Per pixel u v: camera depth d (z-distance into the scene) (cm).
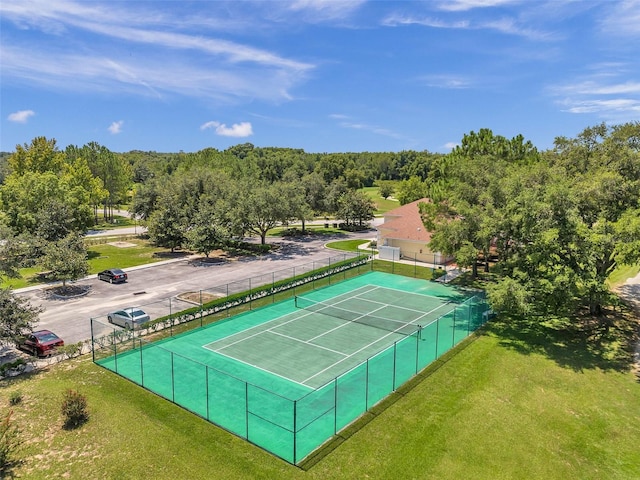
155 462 1540
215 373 2228
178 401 1947
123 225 8569
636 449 1658
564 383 2139
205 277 4259
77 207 5484
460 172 3553
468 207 3075
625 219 2380
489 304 2912
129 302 3425
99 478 1460
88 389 2056
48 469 1502
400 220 5553
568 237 2470
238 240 6144
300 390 2052
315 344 2612
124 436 1684
